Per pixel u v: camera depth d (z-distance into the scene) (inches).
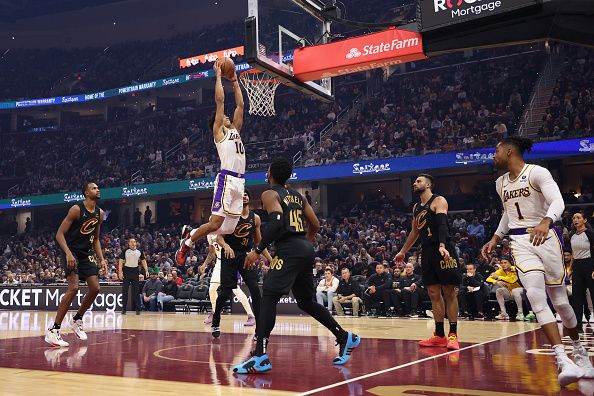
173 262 748.6
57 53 1481.3
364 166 792.9
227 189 188.9
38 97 1397.6
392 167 770.2
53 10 1485.0
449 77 954.7
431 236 212.5
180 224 1019.3
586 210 692.7
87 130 1301.7
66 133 1317.7
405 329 304.2
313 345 223.0
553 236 139.4
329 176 816.9
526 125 764.6
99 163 1193.4
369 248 671.8
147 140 1202.0
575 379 124.0
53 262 885.8
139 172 1091.9
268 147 979.3
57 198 1055.6
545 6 233.5
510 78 896.9
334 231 801.6
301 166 842.2
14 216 1203.9
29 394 121.3
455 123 845.2
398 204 887.7
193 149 1099.9
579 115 731.4
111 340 246.7
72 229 235.1
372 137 893.2
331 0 344.5
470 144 752.3
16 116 1359.5
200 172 959.6
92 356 188.7
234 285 256.7
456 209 797.2
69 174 1195.3
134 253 485.4
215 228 189.6
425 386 128.0
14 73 1446.9
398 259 228.7
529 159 698.8
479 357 179.6
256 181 876.6
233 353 196.7
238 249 249.9
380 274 455.2
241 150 195.8
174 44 1396.4
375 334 271.6
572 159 741.3
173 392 123.3
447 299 211.6
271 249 578.2
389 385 129.5
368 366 161.8
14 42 1488.7
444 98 912.3
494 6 243.1
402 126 887.7
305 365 164.7
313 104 1051.9
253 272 247.1
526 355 183.6
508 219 148.0
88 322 371.2
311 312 165.9
